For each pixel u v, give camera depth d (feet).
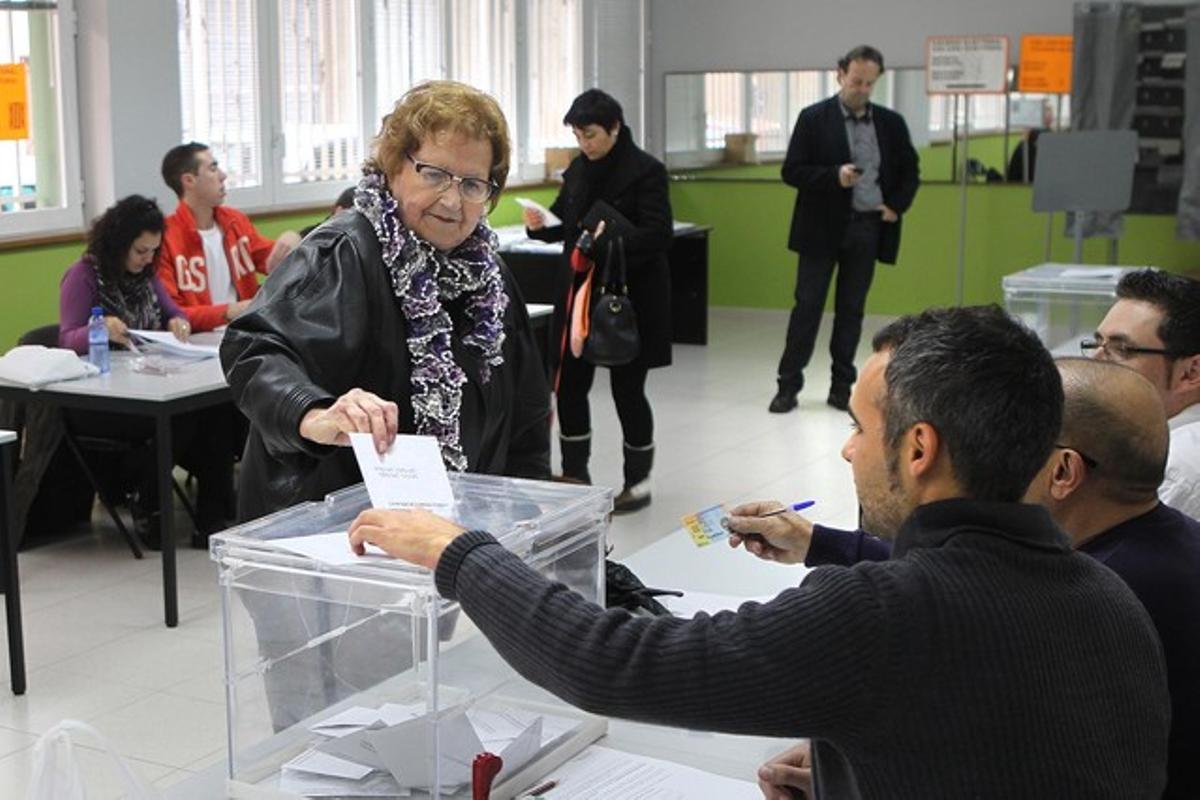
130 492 17.99
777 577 8.66
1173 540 6.24
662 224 17.88
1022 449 4.38
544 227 19.79
